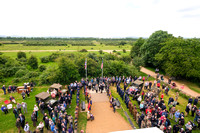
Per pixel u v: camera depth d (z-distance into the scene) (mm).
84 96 20953
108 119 15586
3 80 26984
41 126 12406
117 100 19141
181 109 17969
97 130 13758
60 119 13094
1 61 33062
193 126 13648
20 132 13094
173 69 27656
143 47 40438
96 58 35656
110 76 29094
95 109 17578
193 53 26922
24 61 39719
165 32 37969
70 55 36688
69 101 17859
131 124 14727
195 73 25125
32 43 104625
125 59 40688
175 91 23547
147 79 29297
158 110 14555
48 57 44781
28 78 27641
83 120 15320
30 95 21266
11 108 17406
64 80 25109
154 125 13164
